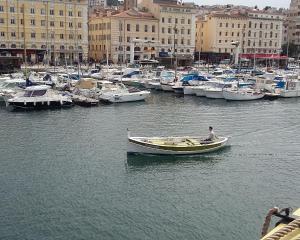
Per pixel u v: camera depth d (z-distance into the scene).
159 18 144.50
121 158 36.84
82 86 70.94
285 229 11.05
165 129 49.22
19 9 124.75
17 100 59.53
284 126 52.16
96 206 26.91
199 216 25.62
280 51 170.00
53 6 129.62
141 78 91.25
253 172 33.53
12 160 35.81
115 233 23.50
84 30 135.75
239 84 79.38
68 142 42.09
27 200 27.62
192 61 143.50
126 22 139.75
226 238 23.05
